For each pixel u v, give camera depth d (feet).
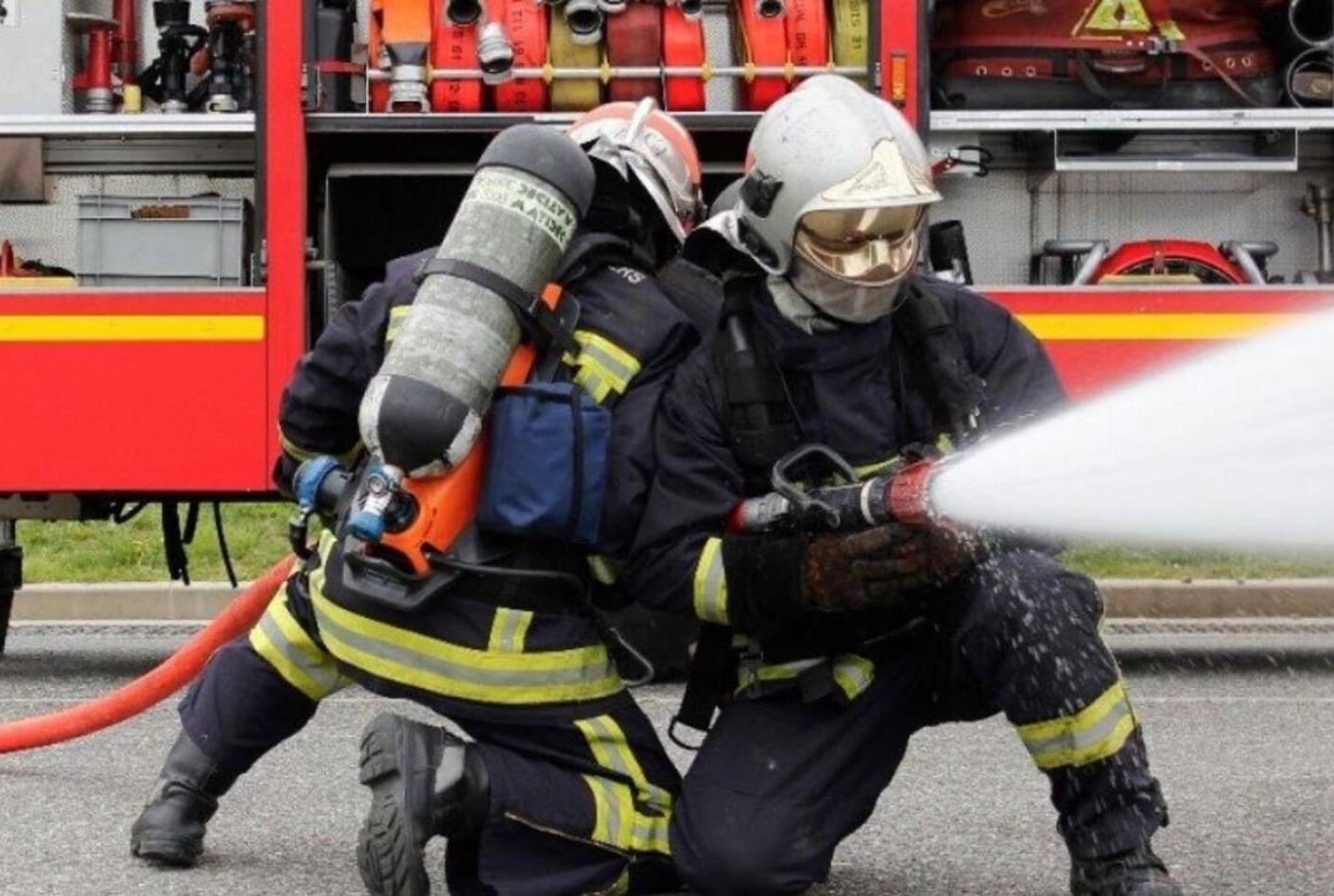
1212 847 18.54
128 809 20.40
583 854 15.07
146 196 32.99
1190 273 33.45
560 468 14.61
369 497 14.39
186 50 33.27
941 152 32.91
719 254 15.25
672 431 15.01
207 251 31.96
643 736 15.60
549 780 14.92
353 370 16.02
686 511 14.83
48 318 31.19
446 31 31.17
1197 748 24.50
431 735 14.60
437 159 32.01
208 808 17.70
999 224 33.86
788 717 15.25
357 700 28.99
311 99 31.37
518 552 14.96
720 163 31.89
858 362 15.01
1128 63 32.48
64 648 36.22
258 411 31.32
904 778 22.22
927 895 16.74
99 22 33.14
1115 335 32.30
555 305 15.11
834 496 14.16
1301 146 33.68
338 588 15.19
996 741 24.72
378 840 14.24
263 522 46.62
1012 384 15.57
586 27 30.83
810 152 14.53
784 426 14.94
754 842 14.73
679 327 15.40
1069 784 14.71
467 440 14.39
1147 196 33.94
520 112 31.14
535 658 14.96
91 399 31.19
